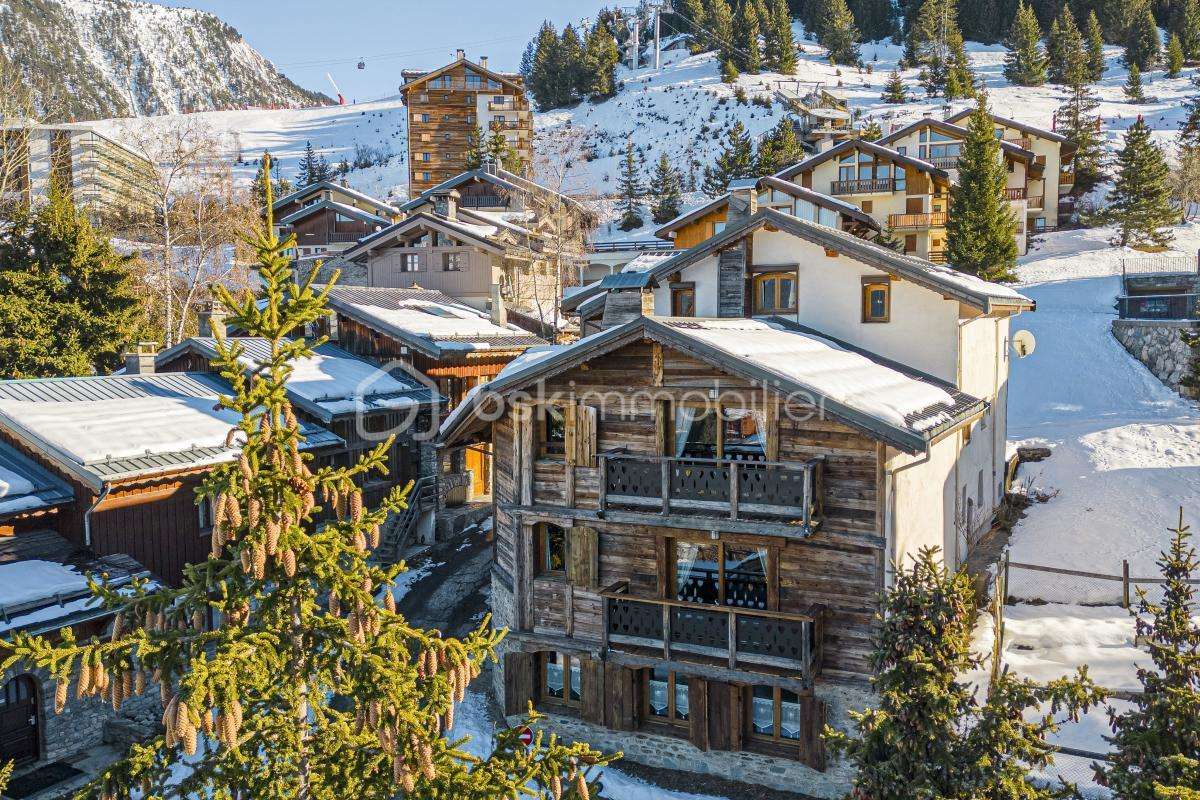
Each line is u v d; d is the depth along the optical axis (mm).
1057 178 65062
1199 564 10883
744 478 16078
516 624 19125
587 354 17047
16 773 16906
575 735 18531
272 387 8219
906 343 21344
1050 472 29047
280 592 8547
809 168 58438
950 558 20703
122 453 19688
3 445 20141
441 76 94938
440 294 40969
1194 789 9625
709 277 23266
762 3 149500
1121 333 40656
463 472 32844
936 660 10422
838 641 16359
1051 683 10633
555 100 135625
